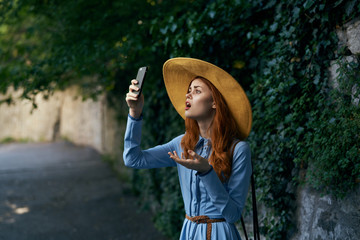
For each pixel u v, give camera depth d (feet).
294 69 8.30
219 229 5.77
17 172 26.50
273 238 8.97
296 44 8.14
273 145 8.82
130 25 13.07
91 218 16.58
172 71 6.66
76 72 14.20
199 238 5.82
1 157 32.86
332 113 7.36
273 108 8.55
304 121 8.17
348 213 7.15
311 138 7.87
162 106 14.89
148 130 16.39
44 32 15.30
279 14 8.52
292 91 8.33
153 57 14.26
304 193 8.41
